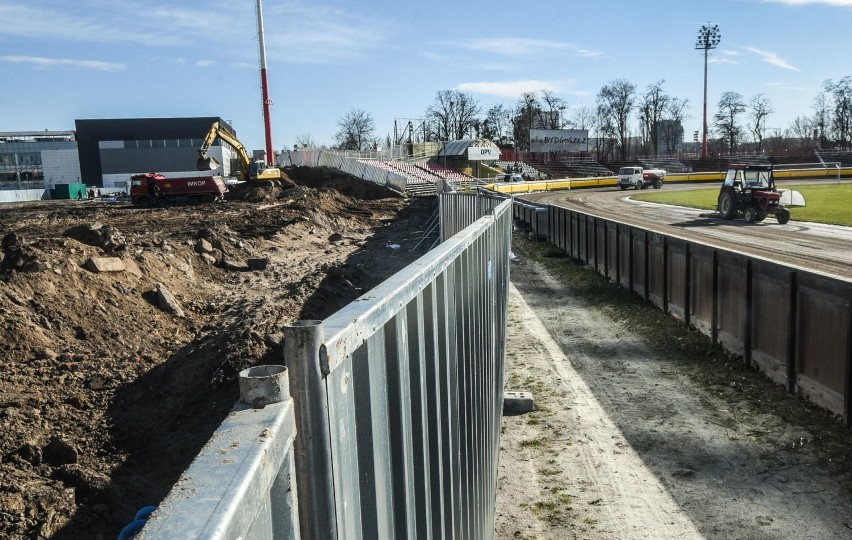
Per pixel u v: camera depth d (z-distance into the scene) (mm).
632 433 6770
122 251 12891
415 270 1994
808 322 7180
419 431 1953
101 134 111562
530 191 63156
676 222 28625
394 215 37562
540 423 7168
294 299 12023
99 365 8977
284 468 1007
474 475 3461
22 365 8570
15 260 10680
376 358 1525
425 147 89750
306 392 1095
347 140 105750
